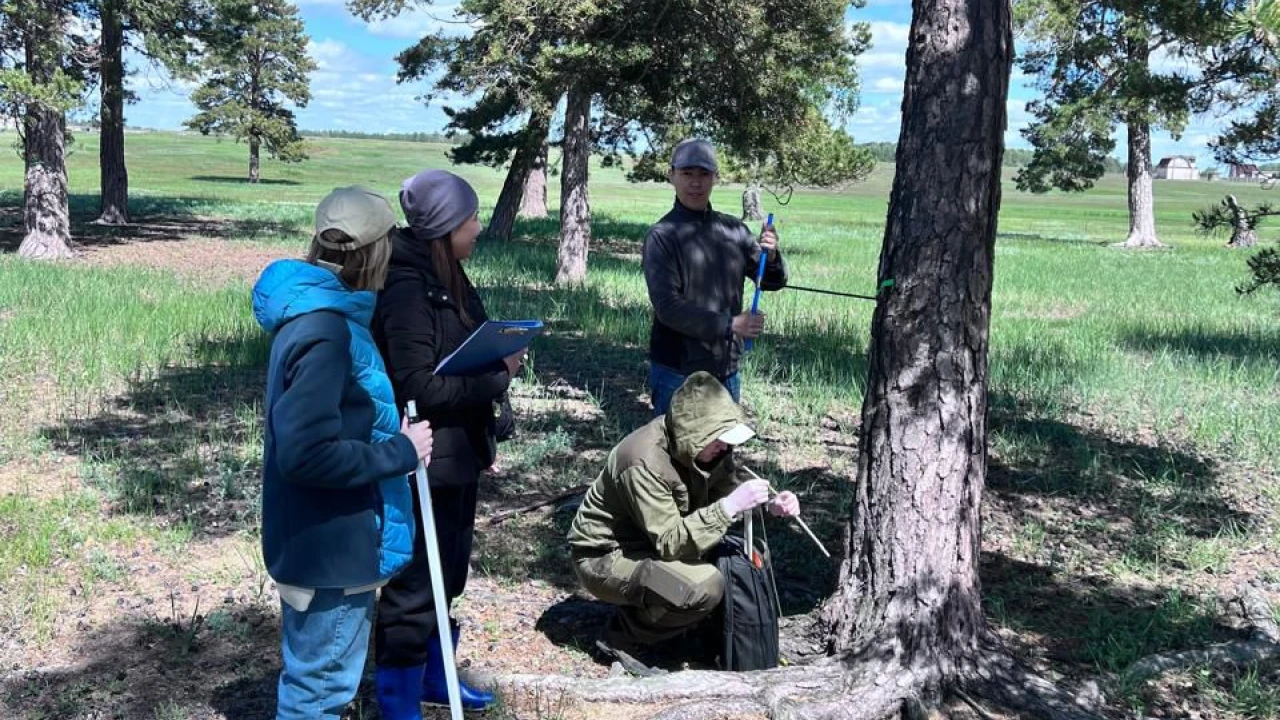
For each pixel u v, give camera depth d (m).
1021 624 4.97
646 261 4.95
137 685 4.12
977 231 4.11
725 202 69.50
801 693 4.05
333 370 2.72
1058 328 14.38
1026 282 21.17
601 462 7.35
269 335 11.27
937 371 4.13
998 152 4.12
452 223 3.41
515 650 4.55
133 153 104.25
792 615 4.92
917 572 4.16
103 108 25.47
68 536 5.61
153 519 5.94
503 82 18.25
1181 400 9.78
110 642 4.49
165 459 7.05
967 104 4.04
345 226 2.80
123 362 9.95
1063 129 33.09
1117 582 5.56
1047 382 10.29
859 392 9.63
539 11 17.06
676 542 4.13
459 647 4.54
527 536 5.94
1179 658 4.52
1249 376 10.79
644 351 11.81
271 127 74.31
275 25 73.62
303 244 24.42
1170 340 13.19
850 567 4.39
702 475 4.18
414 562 3.50
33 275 15.52
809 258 26.28
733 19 18.91
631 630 4.47
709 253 4.95
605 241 30.33
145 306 12.84
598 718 3.90
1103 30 9.16
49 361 9.97
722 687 4.03
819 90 21.80
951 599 4.16
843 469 7.48
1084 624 5.01
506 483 6.88
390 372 3.37
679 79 20.39
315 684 2.96
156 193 48.09
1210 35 6.83
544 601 5.10
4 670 4.22
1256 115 6.11
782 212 62.44
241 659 4.36
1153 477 7.43
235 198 46.00
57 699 4.00
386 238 2.87
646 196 74.38
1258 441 8.32
